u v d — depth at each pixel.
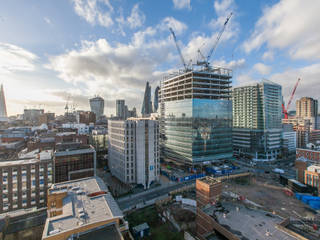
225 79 131.50
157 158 92.38
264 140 144.38
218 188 50.34
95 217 33.84
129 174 86.38
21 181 60.78
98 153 133.12
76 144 90.31
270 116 149.12
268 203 69.31
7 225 48.75
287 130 170.75
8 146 131.12
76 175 73.81
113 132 100.19
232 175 102.81
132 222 56.31
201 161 115.25
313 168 79.12
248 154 151.50
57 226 30.78
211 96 127.06
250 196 75.69
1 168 58.28
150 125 88.38
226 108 126.56
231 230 37.00
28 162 63.75
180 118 123.50
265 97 146.00
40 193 63.53
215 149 120.69
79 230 30.28
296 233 35.22
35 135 166.62
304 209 64.69
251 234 35.81
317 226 52.91
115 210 36.84
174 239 48.47
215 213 43.69
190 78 121.69
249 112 153.75
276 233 36.19
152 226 54.69
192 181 95.00
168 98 146.25
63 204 38.81
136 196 76.00
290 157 154.38
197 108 115.12
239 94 162.25
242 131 158.25
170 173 103.00
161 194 78.06
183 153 119.88
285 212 62.44
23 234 47.16
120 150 90.44
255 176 102.25
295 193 77.12
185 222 55.06
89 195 42.44
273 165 130.00
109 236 30.73
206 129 117.44
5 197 58.72
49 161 65.31
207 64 149.38
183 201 67.12
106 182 90.81
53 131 169.75
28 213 54.41
